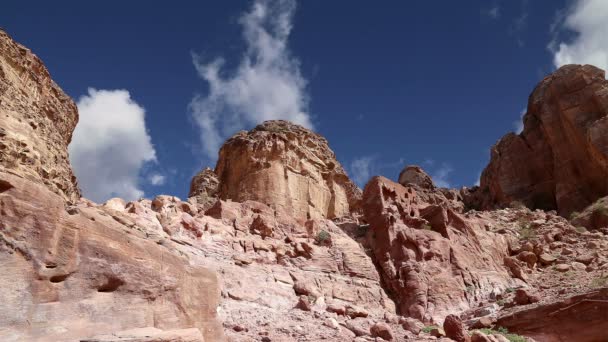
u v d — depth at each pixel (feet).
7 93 78.43
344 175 154.20
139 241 37.81
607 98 163.63
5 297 28.14
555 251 110.52
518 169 181.57
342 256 91.81
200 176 151.43
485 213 134.10
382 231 100.32
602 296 68.69
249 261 79.82
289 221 98.07
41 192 32.07
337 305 75.15
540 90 190.08
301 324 64.44
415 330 67.92
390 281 90.79
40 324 29.07
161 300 37.17
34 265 30.12
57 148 88.38
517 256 106.63
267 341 54.70
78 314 31.14
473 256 99.40
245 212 94.79
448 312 84.94
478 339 61.67
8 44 84.33
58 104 100.01
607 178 152.56
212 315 41.52
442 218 104.42
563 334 69.31
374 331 63.00
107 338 29.58
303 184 137.28
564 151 168.86
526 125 190.90
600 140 153.89
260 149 138.10
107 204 75.31
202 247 77.71
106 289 33.81
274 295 74.59
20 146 71.26
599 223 129.39
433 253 94.58
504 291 91.97
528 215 131.13
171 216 80.94
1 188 30.55
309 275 83.87
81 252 33.17
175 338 31.68
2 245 29.12
